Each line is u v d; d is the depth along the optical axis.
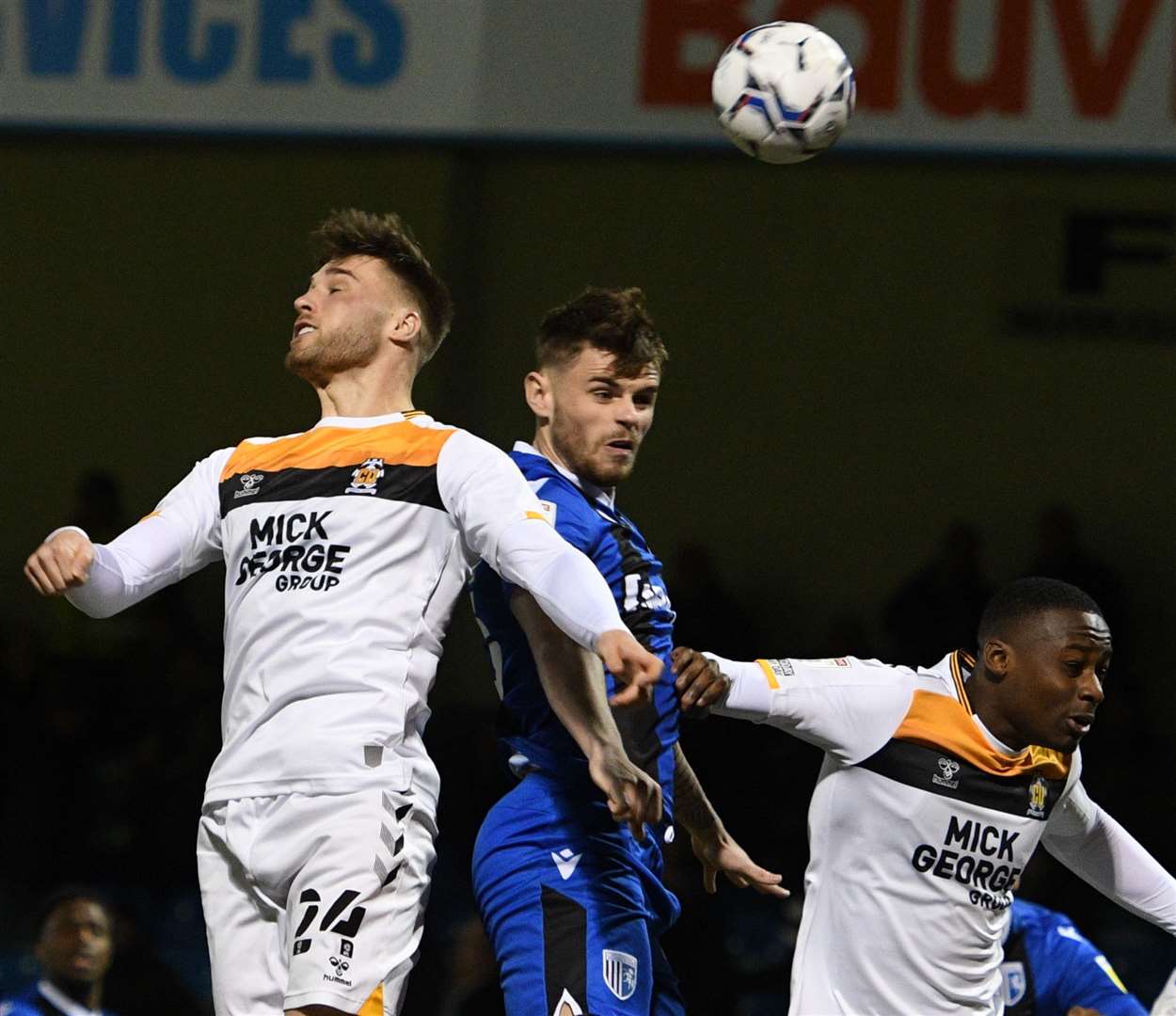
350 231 14.03
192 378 48.50
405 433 13.18
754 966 29.58
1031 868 30.58
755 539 46.12
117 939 26.28
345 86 43.09
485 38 42.66
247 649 12.68
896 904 13.62
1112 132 39.28
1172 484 44.00
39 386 49.00
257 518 13.00
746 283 46.72
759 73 15.68
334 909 11.87
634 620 13.92
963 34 40.09
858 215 46.28
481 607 14.20
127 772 37.31
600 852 13.51
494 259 47.66
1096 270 44.84
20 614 48.00
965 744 13.69
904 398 45.75
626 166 47.38
